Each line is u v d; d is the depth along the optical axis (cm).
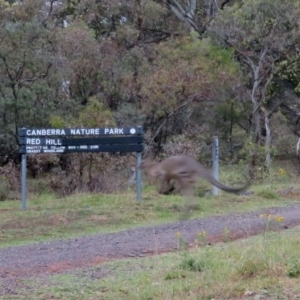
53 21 4391
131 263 1427
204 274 1173
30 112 3566
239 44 3831
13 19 3791
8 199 2773
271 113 4262
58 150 2328
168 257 1457
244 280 1141
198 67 3681
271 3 3625
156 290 1101
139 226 1988
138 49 4056
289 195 2684
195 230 1853
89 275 1316
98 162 2848
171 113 3684
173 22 4856
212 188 2514
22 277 1322
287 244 1407
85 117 3250
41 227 1958
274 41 3706
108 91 3794
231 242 1609
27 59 3556
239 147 4081
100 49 3872
